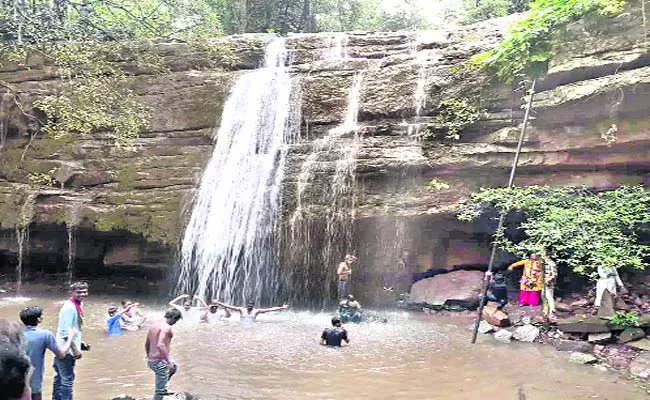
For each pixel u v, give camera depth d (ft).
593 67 38.27
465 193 45.21
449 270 47.65
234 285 48.78
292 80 54.75
